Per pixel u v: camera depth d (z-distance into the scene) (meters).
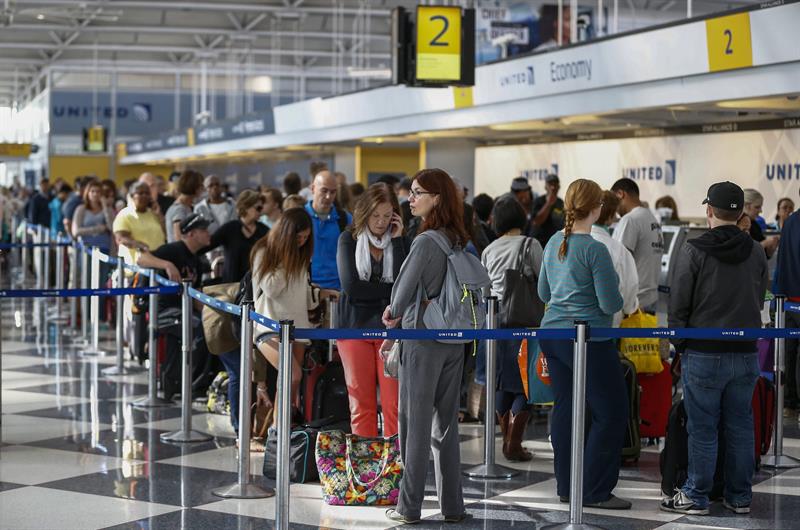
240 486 6.93
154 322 9.83
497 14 23.14
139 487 7.10
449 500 6.30
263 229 9.81
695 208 16.12
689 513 6.52
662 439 8.59
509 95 15.77
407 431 6.12
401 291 5.96
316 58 47.22
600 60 13.56
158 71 47.09
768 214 14.88
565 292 6.39
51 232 20.80
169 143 36.53
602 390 6.45
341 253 7.21
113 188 15.91
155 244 11.93
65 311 17.42
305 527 6.22
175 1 34.41
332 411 7.57
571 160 18.80
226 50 43.69
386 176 10.22
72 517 6.42
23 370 11.85
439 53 14.92
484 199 10.75
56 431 8.81
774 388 7.86
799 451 8.24
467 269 6.00
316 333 5.94
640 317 7.75
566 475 6.68
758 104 12.55
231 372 8.41
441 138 21.05
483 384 8.52
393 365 6.21
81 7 36.66
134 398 10.27
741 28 11.22
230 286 8.53
